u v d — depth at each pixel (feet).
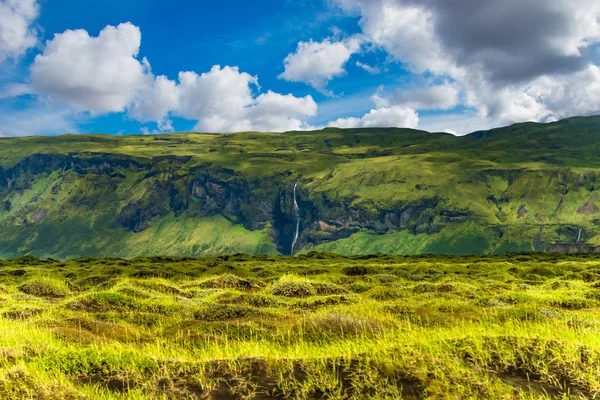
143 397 38.19
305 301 101.60
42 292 138.82
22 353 47.06
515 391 39.17
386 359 44.73
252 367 45.47
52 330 64.90
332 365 44.47
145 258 370.73
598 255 509.76
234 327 68.85
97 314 82.89
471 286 127.95
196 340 60.80
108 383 42.09
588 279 166.30
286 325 71.46
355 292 128.88
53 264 312.09
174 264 276.62
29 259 348.59
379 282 158.81
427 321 73.31
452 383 40.06
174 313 90.17
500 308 83.15
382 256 451.53
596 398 37.83
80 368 44.68
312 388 39.78
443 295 110.22
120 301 93.50
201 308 89.51
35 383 38.04
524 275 203.92
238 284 140.67
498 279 183.32
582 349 48.65
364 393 38.42
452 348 49.52
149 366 45.96
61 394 37.24
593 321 67.21
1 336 58.49
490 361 46.50
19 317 85.81
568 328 61.87
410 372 42.11
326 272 207.21
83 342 60.18
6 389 36.45
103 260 345.31
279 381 41.45
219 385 41.47
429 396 37.55
